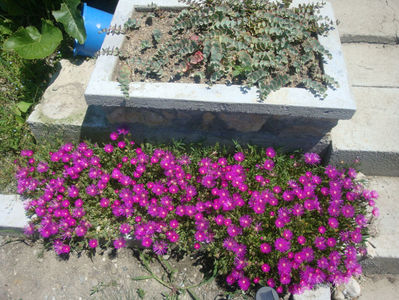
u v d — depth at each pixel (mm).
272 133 1091
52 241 1075
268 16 1063
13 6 1389
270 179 1040
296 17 1077
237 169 1020
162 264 1053
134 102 991
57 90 1236
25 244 1100
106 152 1109
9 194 1167
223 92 971
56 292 1021
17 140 1233
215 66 983
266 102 945
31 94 1303
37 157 1148
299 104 939
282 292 995
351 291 984
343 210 951
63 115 1172
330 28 1084
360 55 1291
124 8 1163
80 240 1078
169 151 1103
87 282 1034
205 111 1019
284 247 911
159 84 995
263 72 972
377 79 1221
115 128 1145
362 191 1007
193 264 1050
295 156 1138
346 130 1099
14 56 1359
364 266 1021
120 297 1008
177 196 1036
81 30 1236
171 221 978
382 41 1311
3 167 1213
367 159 1087
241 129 1087
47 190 1049
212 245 971
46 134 1204
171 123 1096
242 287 921
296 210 954
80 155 1091
